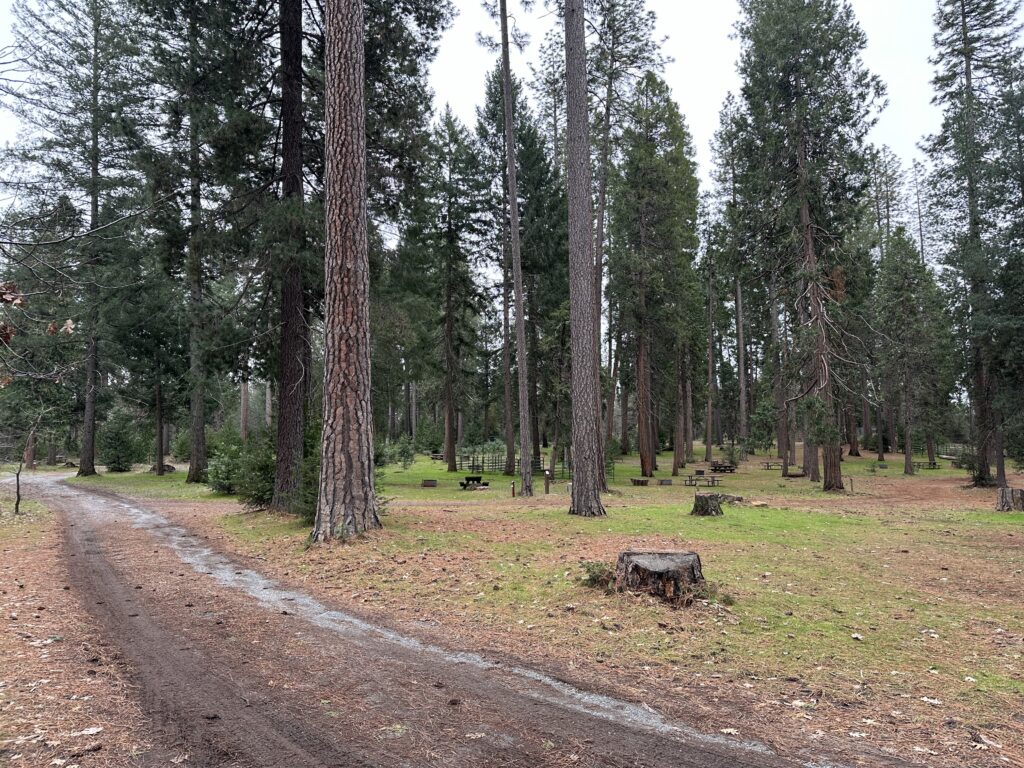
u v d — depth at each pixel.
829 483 22.27
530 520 11.66
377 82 13.67
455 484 26.16
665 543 9.19
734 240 23.52
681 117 28.11
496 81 31.14
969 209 23.03
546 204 30.94
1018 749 3.12
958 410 38.16
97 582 6.99
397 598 6.16
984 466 24.33
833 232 21.81
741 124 22.53
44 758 2.91
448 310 32.72
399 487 24.67
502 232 31.52
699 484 25.61
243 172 13.24
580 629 5.06
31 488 23.25
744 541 9.48
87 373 27.66
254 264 13.77
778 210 21.50
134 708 3.54
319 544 8.55
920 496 20.75
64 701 3.62
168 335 30.28
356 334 9.10
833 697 3.77
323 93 13.68
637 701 3.68
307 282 13.03
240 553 8.86
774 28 20.86
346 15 9.39
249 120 12.22
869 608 5.93
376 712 3.49
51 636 4.91
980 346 22.45
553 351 27.77
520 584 6.62
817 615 5.59
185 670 4.16
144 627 5.18
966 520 13.06
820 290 21.39
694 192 31.31
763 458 44.41
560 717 3.44
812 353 21.56
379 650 4.60
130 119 19.61
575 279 12.78
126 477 29.95
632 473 33.00
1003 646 4.87
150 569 7.75
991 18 22.95
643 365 29.98
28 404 16.98
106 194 24.95
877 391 35.44
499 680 4.00
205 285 14.88
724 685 3.93
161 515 14.12
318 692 3.79
